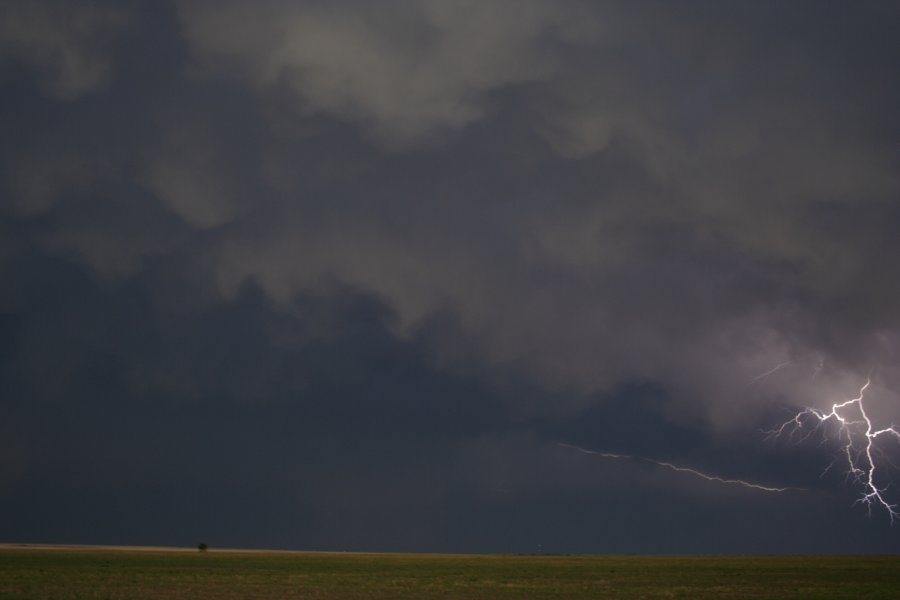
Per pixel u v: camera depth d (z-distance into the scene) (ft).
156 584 186.29
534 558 474.08
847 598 161.58
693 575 247.70
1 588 165.58
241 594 164.76
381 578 222.07
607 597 166.30
